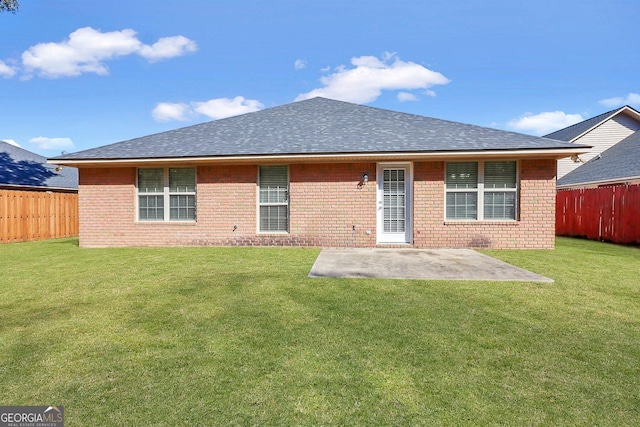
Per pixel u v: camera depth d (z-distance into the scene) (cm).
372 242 996
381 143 989
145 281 591
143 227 1059
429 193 977
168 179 1059
